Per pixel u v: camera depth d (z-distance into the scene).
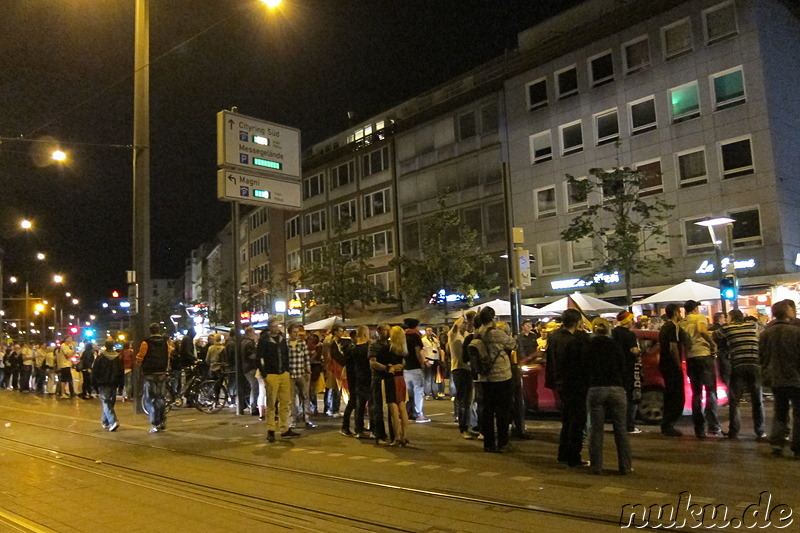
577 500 6.62
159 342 13.09
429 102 48.19
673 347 10.23
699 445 9.45
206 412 16.45
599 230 29.69
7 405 19.91
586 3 37.03
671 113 30.58
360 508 6.63
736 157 28.42
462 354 11.09
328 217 52.50
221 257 83.00
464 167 40.19
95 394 24.09
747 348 9.87
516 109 37.12
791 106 28.83
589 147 33.59
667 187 30.50
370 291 38.72
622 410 7.76
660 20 31.02
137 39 17.12
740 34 28.36
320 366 14.95
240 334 15.82
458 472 8.20
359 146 48.91
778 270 26.86
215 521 6.34
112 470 9.02
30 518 6.62
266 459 9.57
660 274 30.48
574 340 8.44
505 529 5.75
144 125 17.11
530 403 12.88
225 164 15.21
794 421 8.34
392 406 10.40
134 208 17.09
